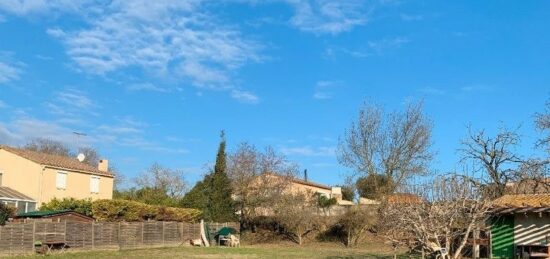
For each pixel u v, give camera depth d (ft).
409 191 59.47
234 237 170.40
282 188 188.24
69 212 130.31
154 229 149.18
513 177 132.98
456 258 52.60
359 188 175.01
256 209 191.21
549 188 127.85
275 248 155.63
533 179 130.00
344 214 175.52
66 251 117.80
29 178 159.94
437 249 52.08
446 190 56.44
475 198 53.21
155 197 196.34
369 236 174.60
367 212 168.45
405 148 168.45
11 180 160.97
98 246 128.06
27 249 107.86
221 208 186.50
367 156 172.24
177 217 167.73
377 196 167.22
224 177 189.47
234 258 118.93
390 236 60.03
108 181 189.37
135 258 112.98
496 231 94.58
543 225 90.99
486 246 94.68
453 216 51.19
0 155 163.43
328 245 172.24
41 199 158.51
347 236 174.60
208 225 173.88
